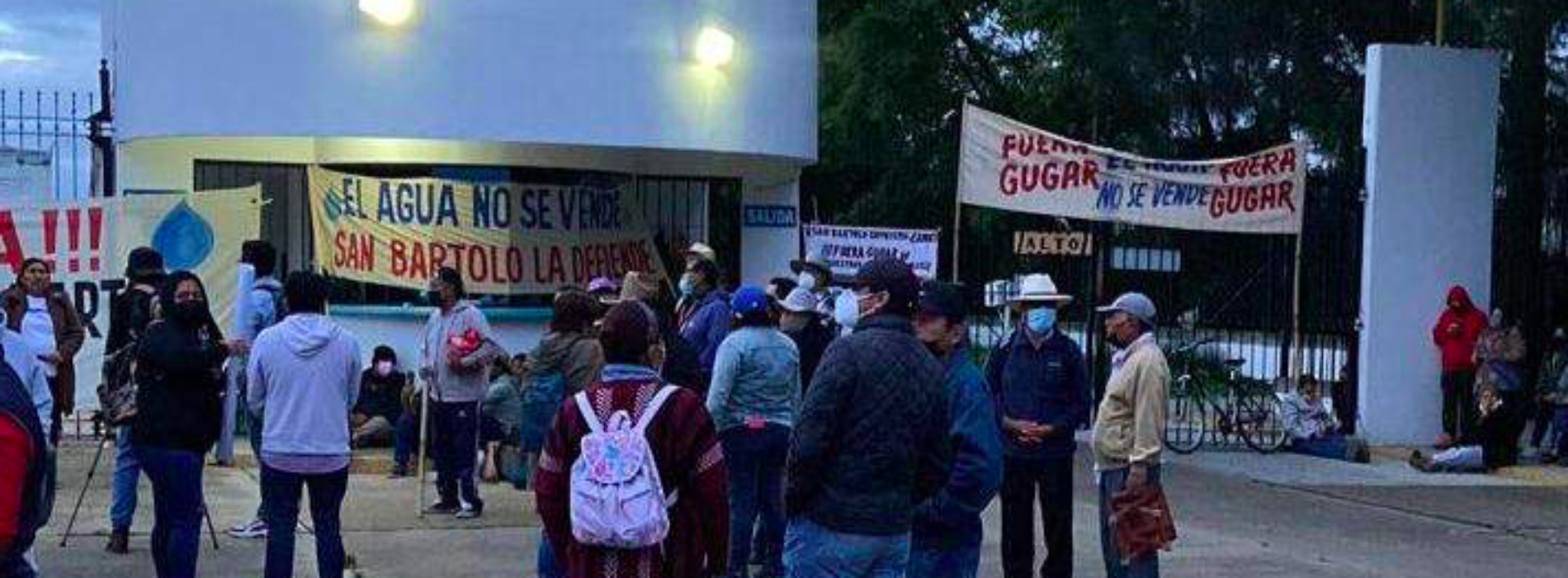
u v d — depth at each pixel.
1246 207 18.28
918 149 34.94
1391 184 18.14
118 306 11.02
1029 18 29.08
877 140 35.09
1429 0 22.91
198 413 8.69
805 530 6.34
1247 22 24.34
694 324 11.73
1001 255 21.50
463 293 13.56
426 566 10.31
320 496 8.72
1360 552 12.04
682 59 17.23
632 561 5.85
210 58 16.45
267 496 8.63
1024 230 21.80
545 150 18.14
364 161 17.95
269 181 18.39
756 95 18.05
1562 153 21.27
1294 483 15.95
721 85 17.62
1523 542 12.91
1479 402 17.23
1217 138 27.50
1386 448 18.03
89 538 10.80
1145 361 8.83
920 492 6.54
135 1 17.02
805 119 18.86
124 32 17.22
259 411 8.65
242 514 12.06
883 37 33.09
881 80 33.16
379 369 15.85
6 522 4.29
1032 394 9.51
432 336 12.30
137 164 17.59
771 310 10.22
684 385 10.23
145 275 10.93
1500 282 20.55
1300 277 18.61
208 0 16.42
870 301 6.50
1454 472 16.91
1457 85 18.27
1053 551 9.60
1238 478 16.22
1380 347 18.14
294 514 8.67
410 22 16.25
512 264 17.98
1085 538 12.15
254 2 16.28
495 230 17.95
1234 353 21.44
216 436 8.85
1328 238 18.70
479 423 12.64
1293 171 18.34
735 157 18.53
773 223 20.22
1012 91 34.19
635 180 19.69
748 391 9.66
